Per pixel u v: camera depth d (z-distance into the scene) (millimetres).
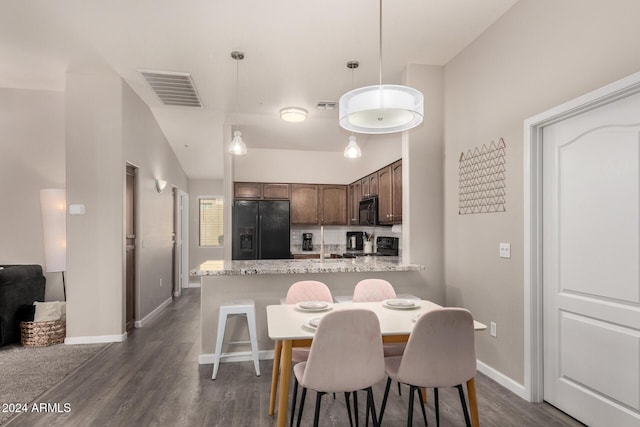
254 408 2391
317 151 6211
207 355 3166
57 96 4320
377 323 1759
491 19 2734
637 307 1861
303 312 2252
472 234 3049
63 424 2186
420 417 2293
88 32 2873
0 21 2725
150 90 4094
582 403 2160
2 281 3576
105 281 3746
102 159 3754
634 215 1873
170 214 5879
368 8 2557
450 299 3363
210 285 3195
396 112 2045
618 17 1857
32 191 4301
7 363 3154
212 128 5316
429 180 3465
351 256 5469
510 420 2225
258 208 5422
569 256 2250
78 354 3373
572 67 2115
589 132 2119
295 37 2938
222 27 2785
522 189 2504
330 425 2191
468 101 3105
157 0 2455
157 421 2223
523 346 2504
